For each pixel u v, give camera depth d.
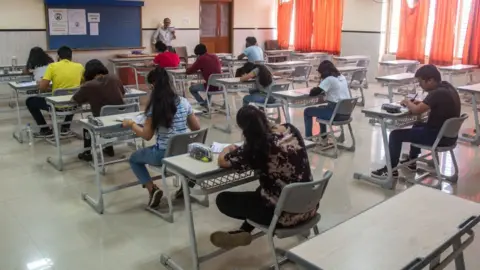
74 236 2.95
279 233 2.18
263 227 2.25
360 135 5.55
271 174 2.19
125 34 9.19
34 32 8.08
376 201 3.55
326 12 10.64
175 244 2.86
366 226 1.66
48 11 8.16
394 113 3.71
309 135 4.99
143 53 9.37
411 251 1.48
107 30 8.92
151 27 9.58
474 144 5.19
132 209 3.39
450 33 8.54
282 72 7.62
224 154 2.26
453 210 1.82
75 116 6.30
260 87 5.66
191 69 6.43
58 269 2.56
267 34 11.87
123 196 3.62
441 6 8.59
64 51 5.00
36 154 4.72
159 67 3.10
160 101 3.01
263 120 2.17
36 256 2.69
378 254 1.46
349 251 1.48
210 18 10.77
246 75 5.73
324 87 4.68
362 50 10.09
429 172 4.18
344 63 9.51
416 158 4.05
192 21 10.21
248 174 2.50
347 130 5.77
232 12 11.04
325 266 1.39
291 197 2.07
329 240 1.55
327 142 5.13
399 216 1.75
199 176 2.21
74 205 3.45
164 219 3.21
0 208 3.37
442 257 2.53
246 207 2.32
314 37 11.04
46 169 4.26
